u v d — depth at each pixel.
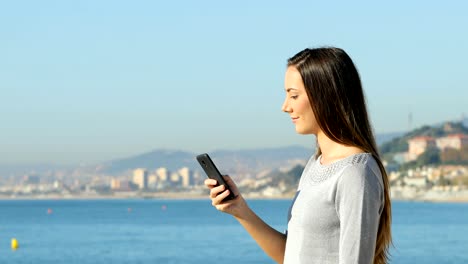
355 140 3.46
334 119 3.45
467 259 34.72
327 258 3.40
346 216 3.34
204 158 3.82
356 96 3.49
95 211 146.88
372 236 3.33
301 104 3.51
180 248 45.12
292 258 3.49
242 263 35.19
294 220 3.52
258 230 3.88
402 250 40.66
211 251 42.38
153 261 37.22
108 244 49.59
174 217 105.25
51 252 43.34
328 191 3.41
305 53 3.54
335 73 3.46
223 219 93.75
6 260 38.62
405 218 93.44
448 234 56.06
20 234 62.62
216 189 3.81
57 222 89.38
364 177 3.36
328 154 3.54
